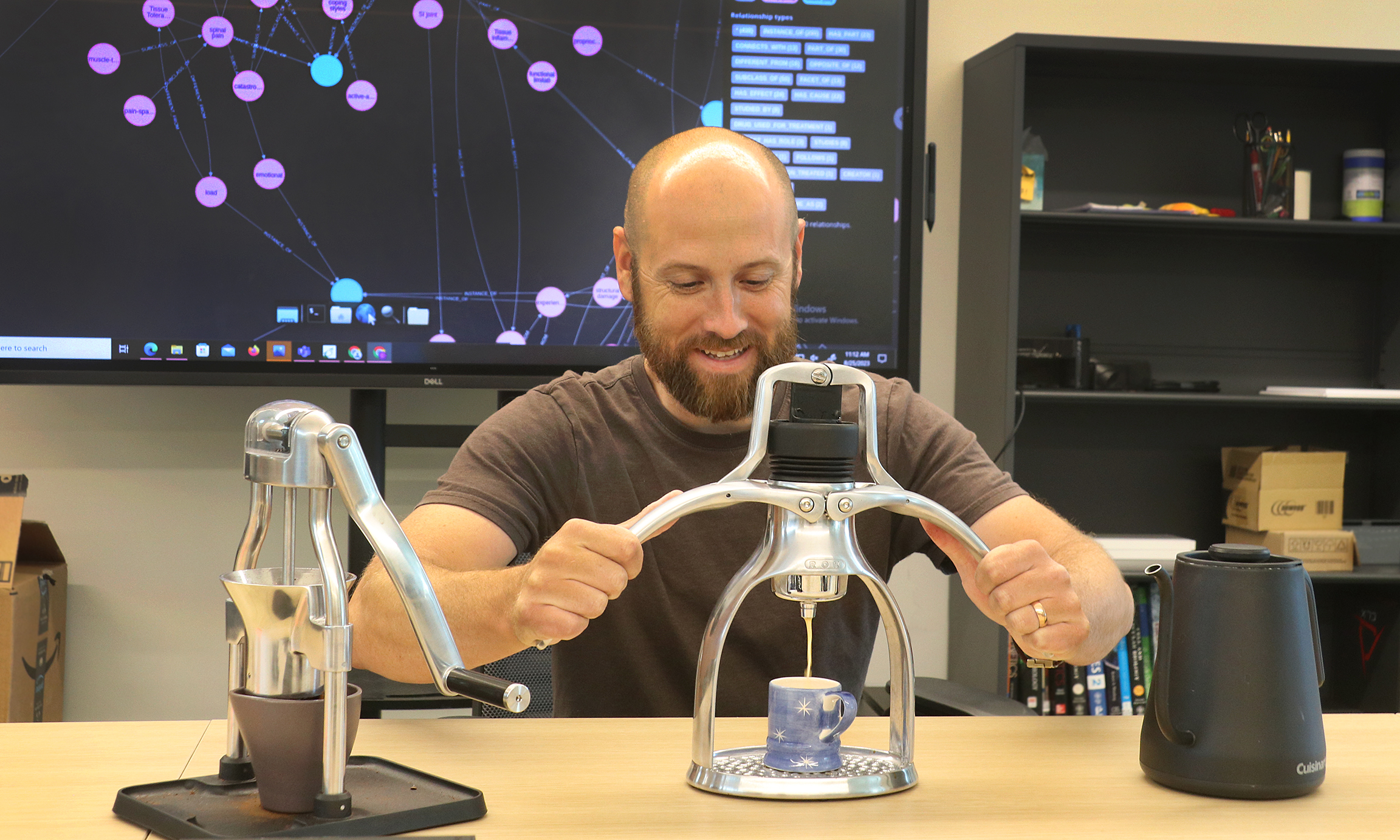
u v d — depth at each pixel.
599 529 0.71
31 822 0.64
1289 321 2.60
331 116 2.09
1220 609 0.72
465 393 2.33
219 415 2.27
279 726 0.62
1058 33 2.50
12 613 1.91
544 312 2.16
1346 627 2.60
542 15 2.13
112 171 2.05
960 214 2.47
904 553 1.29
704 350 1.08
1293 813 0.69
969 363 2.40
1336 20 2.59
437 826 0.64
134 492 2.25
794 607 1.19
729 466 1.21
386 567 0.60
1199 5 2.54
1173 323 2.56
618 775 0.75
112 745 0.80
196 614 2.27
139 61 2.05
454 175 2.12
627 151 2.17
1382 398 2.33
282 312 2.10
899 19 2.23
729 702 1.18
